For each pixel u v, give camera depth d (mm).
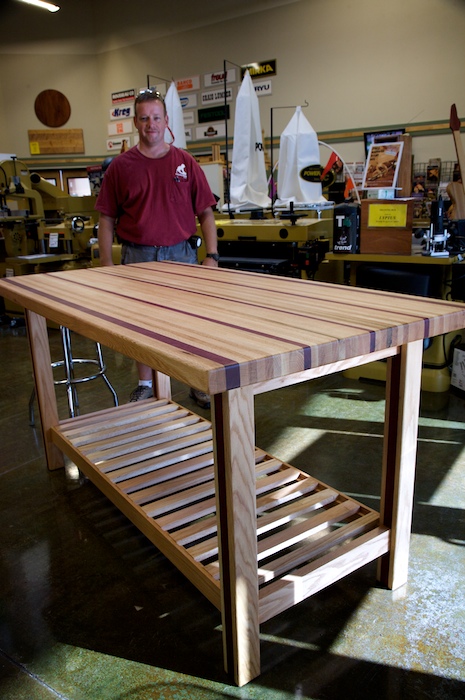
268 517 1683
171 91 4297
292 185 3754
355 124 6637
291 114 7145
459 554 1710
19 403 3248
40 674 1322
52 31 8609
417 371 1346
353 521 1653
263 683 1269
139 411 2514
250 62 7301
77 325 1324
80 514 2037
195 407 3020
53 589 1630
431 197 6098
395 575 1558
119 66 8570
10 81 8742
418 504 1987
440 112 6008
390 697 1222
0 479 2322
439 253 2908
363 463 2316
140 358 1058
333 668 1305
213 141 7980
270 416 2873
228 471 1076
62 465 2404
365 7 6227
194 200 2928
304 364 972
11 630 1468
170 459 2061
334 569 1414
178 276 1985
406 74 6125
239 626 1203
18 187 4949
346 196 5098
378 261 3062
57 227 5172
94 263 4645
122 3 8195
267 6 6961
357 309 1294
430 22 5848
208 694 1245
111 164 2748
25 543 1866
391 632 1410
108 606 1552
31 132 8914
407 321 1149
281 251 3516
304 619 1466
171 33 7914
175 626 1467
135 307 1412
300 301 1417
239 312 1296
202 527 1621
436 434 2570
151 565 1736
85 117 8984
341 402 3043
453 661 1316
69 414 2918
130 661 1352
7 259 5000
